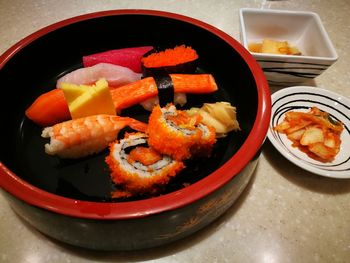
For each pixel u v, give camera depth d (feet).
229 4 1.20
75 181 0.66
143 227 0.50
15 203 0.52
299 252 0.60
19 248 0.59
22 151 0.72
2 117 0.72
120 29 0.87
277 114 0.79
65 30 0.82
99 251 0.59
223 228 0.63
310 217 0.65
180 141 0.63
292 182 0.71
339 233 0.63
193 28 0.83
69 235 0.53
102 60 0.84
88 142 0.68
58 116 0.75
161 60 0.83
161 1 1.19
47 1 1.17
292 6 1.20
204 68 0.90
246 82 0.74
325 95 0.82
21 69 0.78
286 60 0.80
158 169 0.65
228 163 0.53
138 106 0.81
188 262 0.59
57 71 0.88
